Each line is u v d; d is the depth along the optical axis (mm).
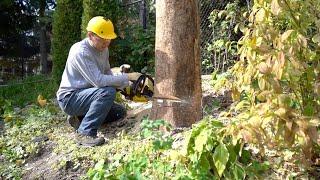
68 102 4402
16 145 4637
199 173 3248
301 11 2924
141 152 3688
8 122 5453
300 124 2676
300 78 3049
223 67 6887
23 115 5840
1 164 4359
